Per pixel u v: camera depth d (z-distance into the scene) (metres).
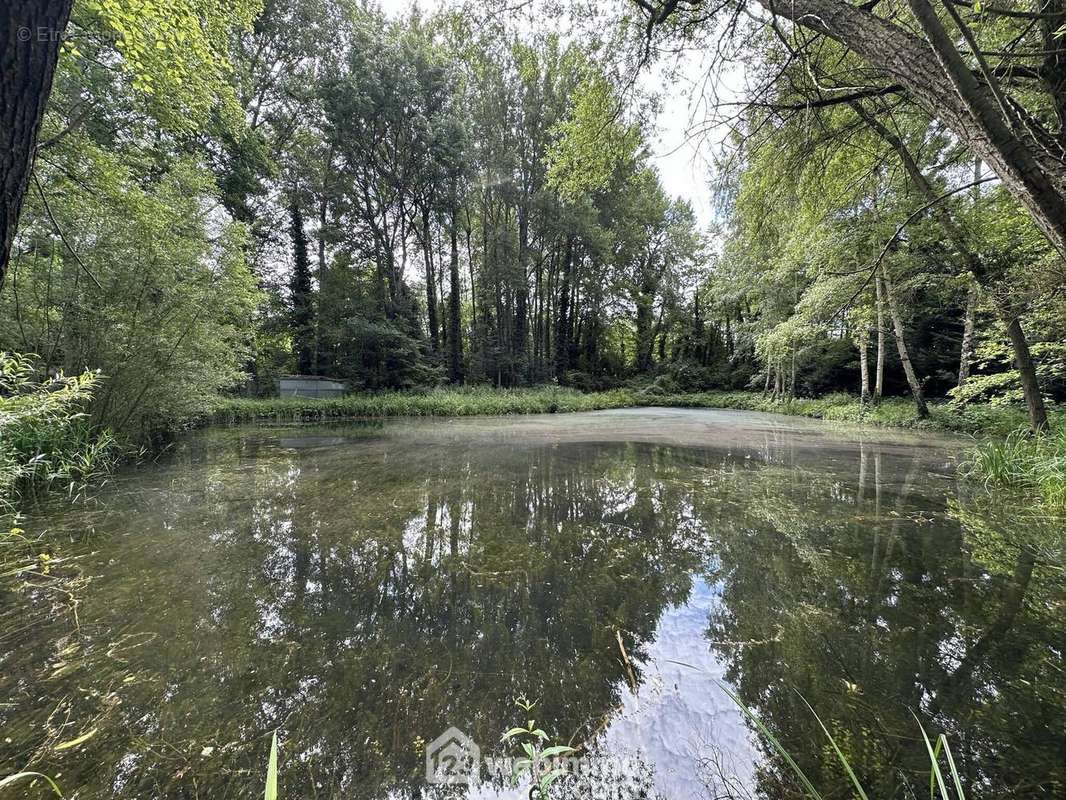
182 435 9.43
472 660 1.85
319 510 3.99
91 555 2.94
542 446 7.95
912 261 8.38
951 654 1.82
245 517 3.77
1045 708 1.50
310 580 2.61
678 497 4.42
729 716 1.51
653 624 2.13
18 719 1.50
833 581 2.54
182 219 6.37
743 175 4.58
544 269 25.38
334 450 7.45
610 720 1.51
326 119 16.83
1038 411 5.82
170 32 4.72
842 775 1.25
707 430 10.53
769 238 5.64
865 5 2.58
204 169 7.41
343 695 1.63
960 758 1.30
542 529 3.51
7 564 2.79
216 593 2.43
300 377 15.91
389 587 2.53
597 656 1.88
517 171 21.16
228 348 8.11
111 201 5.43
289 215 17.84
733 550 3.05
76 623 2.12
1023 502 4.13
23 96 1.62
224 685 1.68
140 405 6.26
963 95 1.82
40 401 3.46
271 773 0.75
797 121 4.02
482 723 1.50
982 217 6.32
